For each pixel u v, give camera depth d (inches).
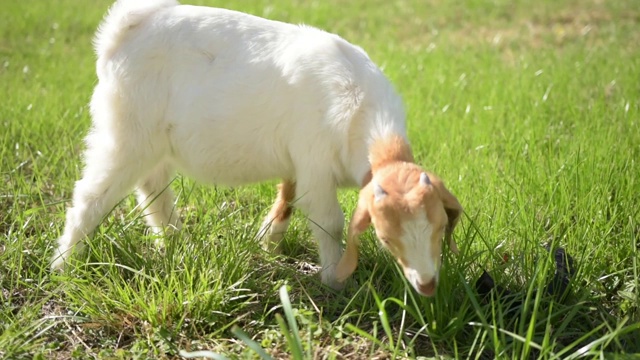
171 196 98.3
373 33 178.9
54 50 159.2
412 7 203.9
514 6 200.4
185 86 91.7
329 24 184.4
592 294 90.6
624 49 157.2
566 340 87.7
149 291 90.0
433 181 83.5
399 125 88.2
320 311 88.1
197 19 92.4
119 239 93.4
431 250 81.3
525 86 130.2
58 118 118.3
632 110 118.0
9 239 94.3
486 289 89.3
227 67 91.3
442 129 117.8
